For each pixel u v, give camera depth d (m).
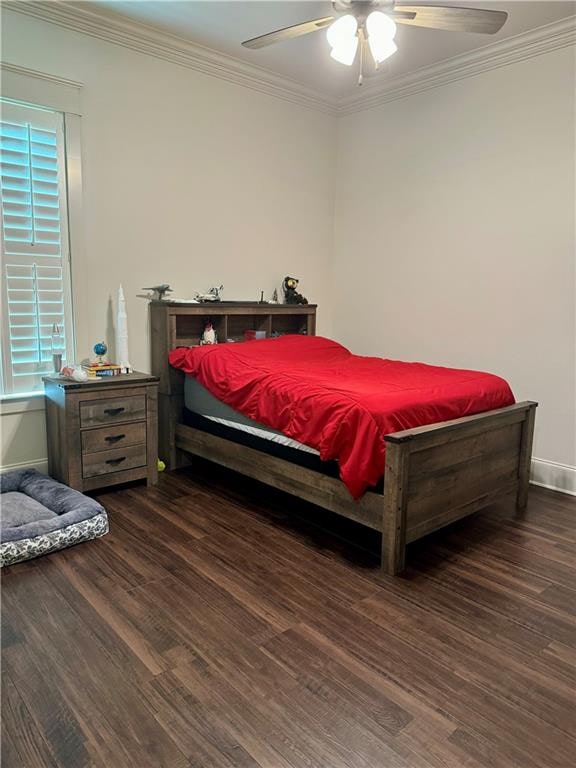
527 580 2.36
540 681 1.72
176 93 3.77
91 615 2.03
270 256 4.54
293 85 4.36
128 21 3.36
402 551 2.39
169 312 3.67
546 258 3.55
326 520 2.95
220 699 1.62
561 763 1.41
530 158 3.57
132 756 1.41
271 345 3.73
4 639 1.88
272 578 2.33
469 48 3.65
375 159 4.60
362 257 4.80
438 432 2.43
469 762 1.41
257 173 4.34
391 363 3.56
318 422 2.56
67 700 1.61
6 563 2.37
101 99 3.41
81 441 3.09
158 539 2.68
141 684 1.68
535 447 3.71
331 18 2.45
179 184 3.86
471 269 3.98
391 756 1.42
